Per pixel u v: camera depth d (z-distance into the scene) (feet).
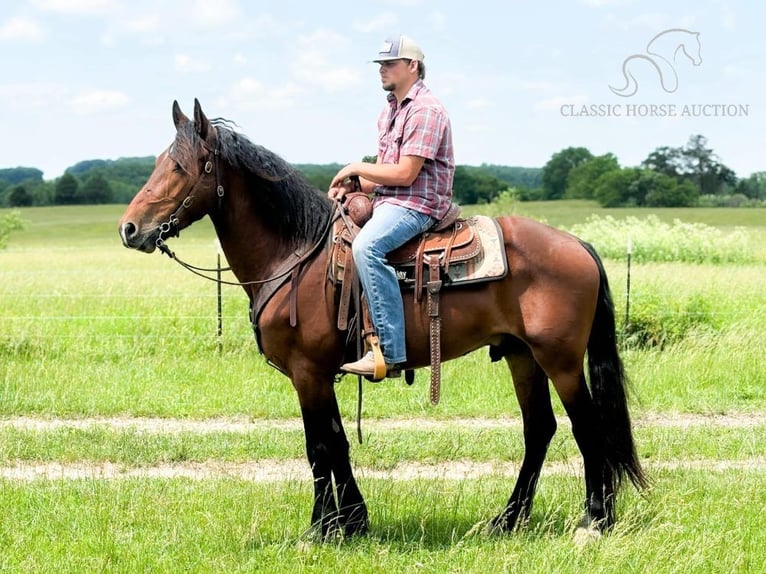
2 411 32.35
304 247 19.16
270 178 18.97
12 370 37.22
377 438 28.04
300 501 21.86
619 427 19.40
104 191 369.91
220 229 19.42
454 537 19.54
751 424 30.55
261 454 27.22
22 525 20.26
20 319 45.91
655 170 307.37
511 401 33.06
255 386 35.37
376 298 18.53
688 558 17.49
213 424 31.37
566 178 329.72
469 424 30.96
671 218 231.91
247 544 19.16
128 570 17.81
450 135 19.30
